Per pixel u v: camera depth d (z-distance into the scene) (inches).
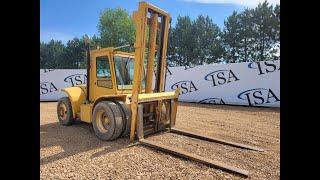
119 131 234.4
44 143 229.8
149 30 253.6
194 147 223.1
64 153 201.3
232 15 1710.1
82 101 311.0
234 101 560.1
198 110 482.6
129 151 207.0
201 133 283.4
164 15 258.5
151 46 255.4
